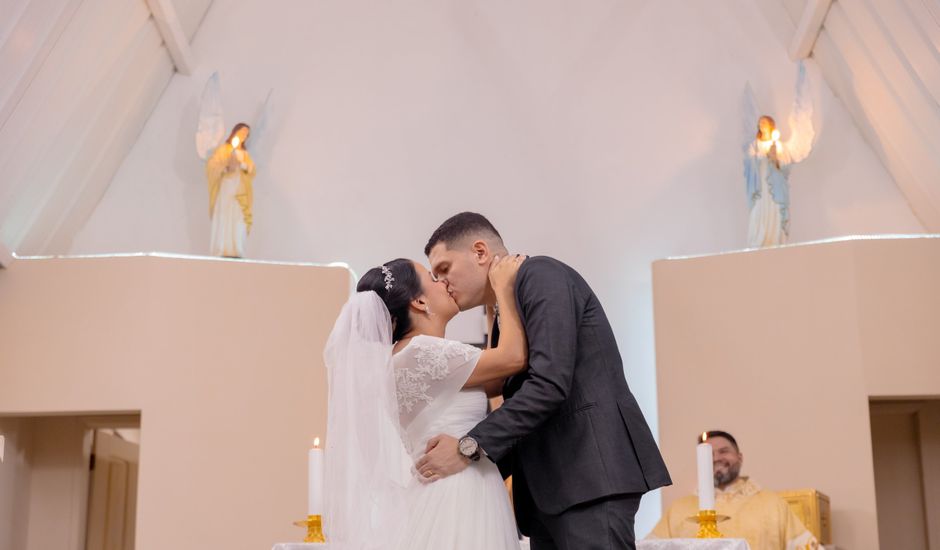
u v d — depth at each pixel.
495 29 8.48
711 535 3.83
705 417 7.13
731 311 7.23
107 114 7.43
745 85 8.21
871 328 6.93
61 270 7.11
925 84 6.78
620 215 8.10
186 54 8.09
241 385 7.04
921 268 7.00
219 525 6.81
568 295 3.08
